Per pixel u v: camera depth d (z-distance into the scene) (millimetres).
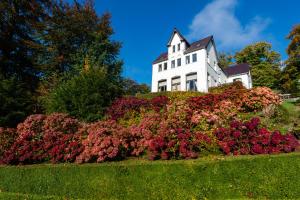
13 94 18484
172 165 8680
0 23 25016
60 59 30500
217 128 11680
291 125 14812
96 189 9195
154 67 39000
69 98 18219
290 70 40875
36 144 12805
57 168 10258
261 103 18172
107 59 29453
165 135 10852
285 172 7906
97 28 34375
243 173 8148
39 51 29000
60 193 9734
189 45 37656
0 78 19906
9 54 25828
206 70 33594
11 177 10984
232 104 17406
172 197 8227
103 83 19656
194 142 10680
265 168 8078
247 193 7910
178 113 13109
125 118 17766
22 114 17875
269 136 10562
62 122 14188
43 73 28969
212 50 37688
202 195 8047
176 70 36125
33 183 10375
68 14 33000
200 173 8359
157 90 37625
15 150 12523
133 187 8766
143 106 18797
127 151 11609
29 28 27594
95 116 17609
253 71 52812
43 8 29062
